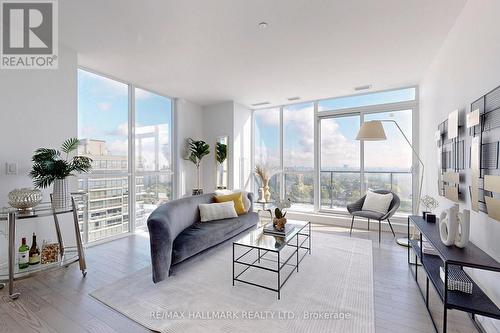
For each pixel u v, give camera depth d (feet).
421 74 12.28
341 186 16.30
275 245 7.57
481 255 5.33
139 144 14.33
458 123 7.41
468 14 6.88
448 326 5.67
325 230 14.12
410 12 7.41
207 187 18.69
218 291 7.28
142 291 7.30
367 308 6.40
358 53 10.09
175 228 8.97
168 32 8.61
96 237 11.87
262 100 17.20
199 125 18.69
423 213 8.91
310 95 15.81
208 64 11.26
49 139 9.33
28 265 7.99
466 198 6.84
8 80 8.37
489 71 5.65
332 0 6.91
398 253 10.31
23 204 7.48
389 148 14.76
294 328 5.65
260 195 17.76
